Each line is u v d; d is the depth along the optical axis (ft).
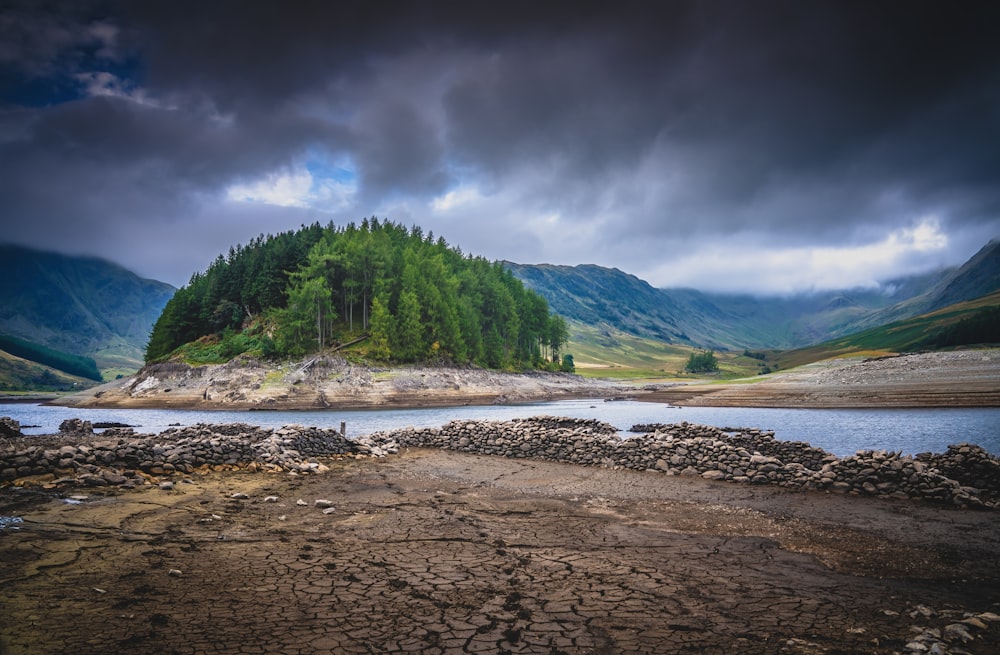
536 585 29.94
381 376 330.34
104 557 32.32
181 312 430.61
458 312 430.61
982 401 184.14
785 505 51.26
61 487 49.21
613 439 76.84
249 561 32.68
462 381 362.74
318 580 29.89
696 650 22.43
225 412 270.87
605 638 23.44
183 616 24.63
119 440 62.54
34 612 24.40
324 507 48.01
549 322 556.51
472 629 24.11
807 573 32.58
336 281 413.80
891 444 105.70
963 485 57.47
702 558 35.32
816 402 225.76
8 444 61.26
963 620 25.53
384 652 21.74
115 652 21.01
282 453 69.92
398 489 56.95
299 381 307.78
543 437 81.30
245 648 21.72
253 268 441.68
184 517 42.16
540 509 49.11
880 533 41.73
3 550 32.78
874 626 25.08
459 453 85.81
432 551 35.86
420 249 490.90
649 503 52.03
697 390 377.91
